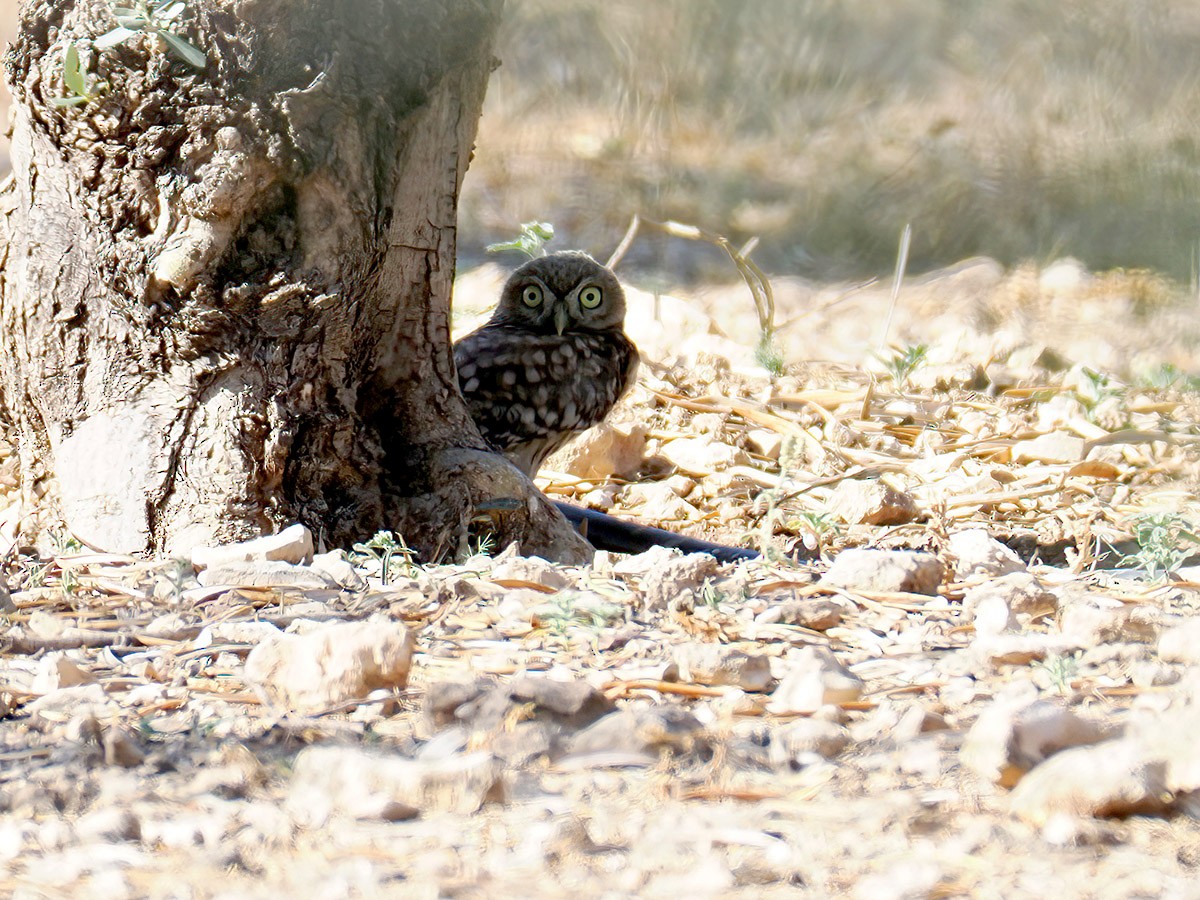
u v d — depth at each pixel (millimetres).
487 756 5273
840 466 13188
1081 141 29547
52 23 8383
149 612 7535
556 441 12477
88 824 4988
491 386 11898
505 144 33000
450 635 7113
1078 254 25000
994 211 27484
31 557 8820
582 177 31094
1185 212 25672
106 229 8508
